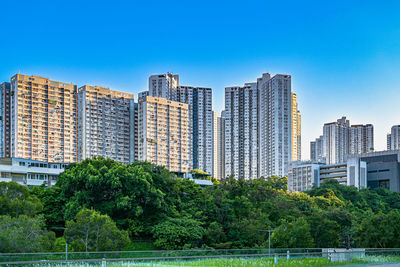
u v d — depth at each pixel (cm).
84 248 6562
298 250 5372
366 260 4656
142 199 8900
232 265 3988
